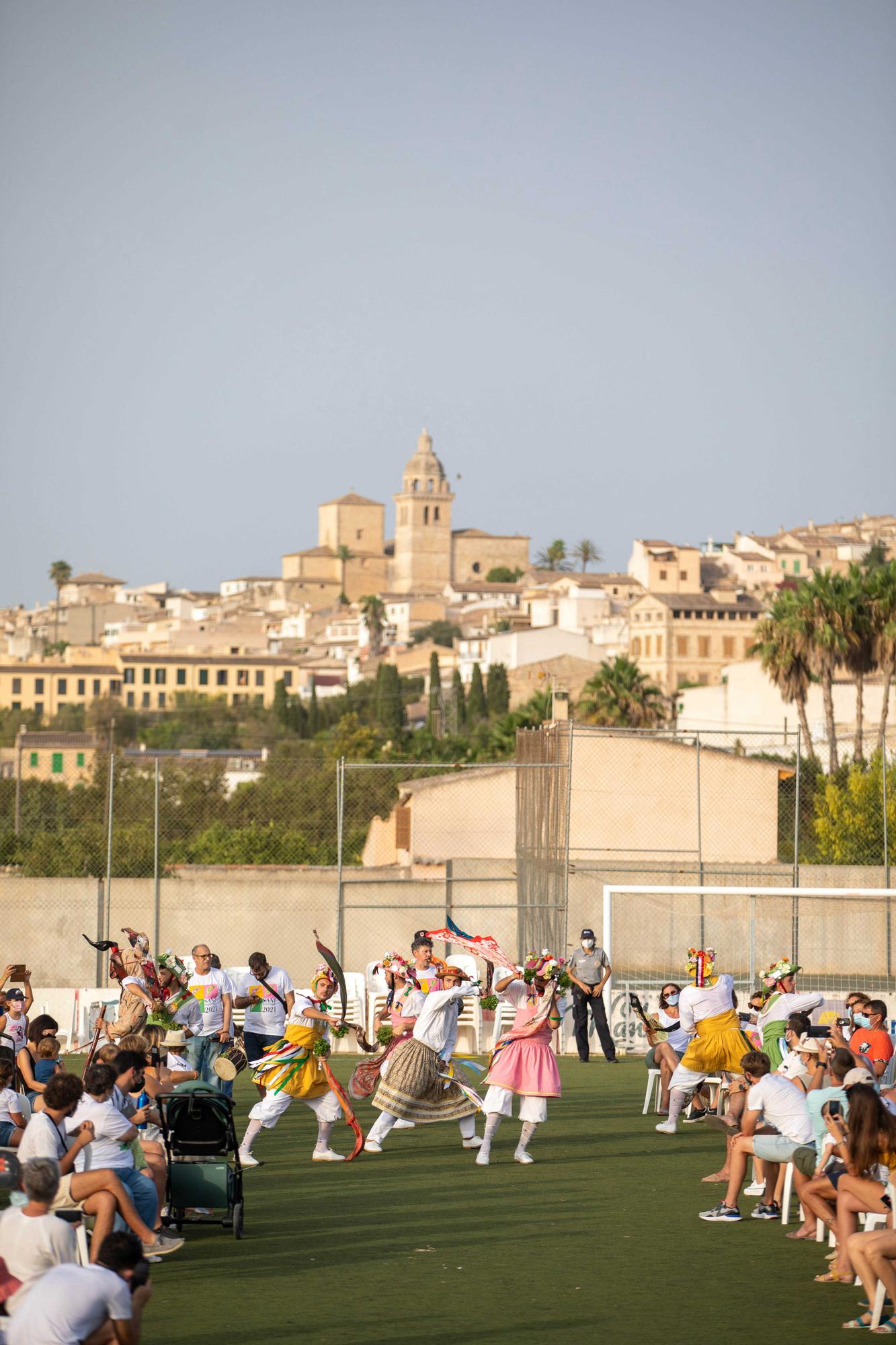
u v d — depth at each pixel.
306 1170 18.44
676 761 47.47
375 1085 20.02
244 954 45.44
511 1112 21.72
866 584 78.56
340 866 32.72
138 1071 14.28
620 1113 23.42
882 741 50.78
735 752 53.69
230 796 70.25
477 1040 30.81
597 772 47.09
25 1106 15.97
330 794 68.88
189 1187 14.59
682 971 45.25
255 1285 12.94
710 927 45.66
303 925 46.09
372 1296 12.59
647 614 182.75
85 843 53.56
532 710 80.56
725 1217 15.59
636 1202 16.52
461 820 56.25
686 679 177.00
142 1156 14.23
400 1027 19.64
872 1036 18.12
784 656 78.56
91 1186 12.50
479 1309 12.20
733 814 47.94
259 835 61.06
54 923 43.81
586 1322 11.87
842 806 48.88
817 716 91.50
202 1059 19.34
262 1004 21.97
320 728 191.25
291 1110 24.02
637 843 47.12
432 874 51.03
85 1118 13.26
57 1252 10.56
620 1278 13.23
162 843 58.34
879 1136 13.13
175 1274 13.35
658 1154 19.72
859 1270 11.85
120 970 18.75
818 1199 14.15
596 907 46.19
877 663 78.50
